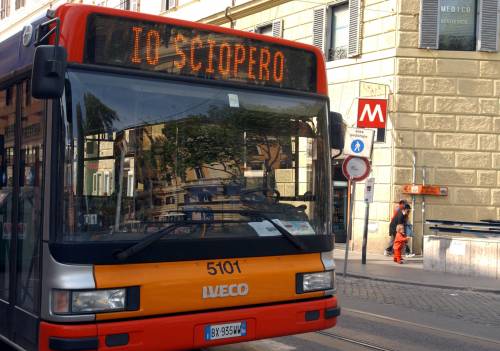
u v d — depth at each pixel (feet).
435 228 53.67
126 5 99.04
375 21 65.21
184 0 88.74
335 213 71.36
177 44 16.92
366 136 49.16
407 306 35.45
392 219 60.08
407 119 63.05
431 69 63.05
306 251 18.03
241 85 17.81
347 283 45.50
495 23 62.85
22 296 16.47
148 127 16.12
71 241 14.79
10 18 106.11
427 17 63.00
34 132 16.20
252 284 16.84
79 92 15.33
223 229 16.69
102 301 14.74
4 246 17.99
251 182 17.48
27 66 16.90
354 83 67.10
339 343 24.27
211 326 16.02
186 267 15.93
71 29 15.47
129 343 14.93
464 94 62.95
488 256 48.08
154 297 15.33
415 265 55.72
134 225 15.51
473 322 30.96
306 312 17.78
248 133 17.66
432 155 63.00
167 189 16.14
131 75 16.08
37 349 15.23
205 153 16.85
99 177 15.31
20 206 16.89
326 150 19.19
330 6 70.59
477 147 62.85
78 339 14.43
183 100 16.76
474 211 62.80
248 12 79.10
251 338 16.70
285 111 18.47
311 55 19.33
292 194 18.24
